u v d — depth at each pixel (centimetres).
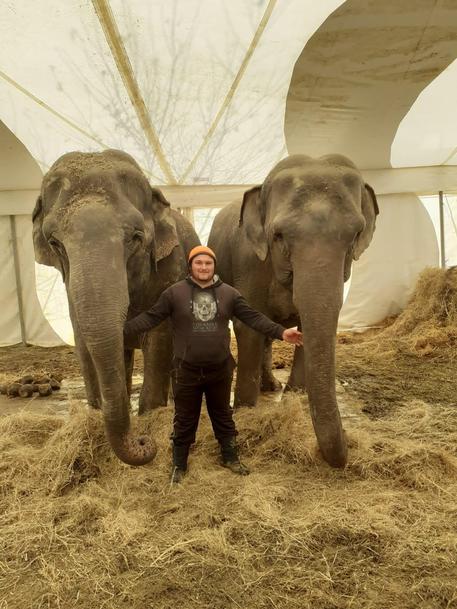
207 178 916
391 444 368
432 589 230
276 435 378
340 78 602
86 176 314
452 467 339
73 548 266
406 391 558
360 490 314
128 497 311
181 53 531
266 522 277
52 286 967
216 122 684
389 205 980
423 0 470
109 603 228
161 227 367
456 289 837
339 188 338
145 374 435
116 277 276
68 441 354
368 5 473
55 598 232
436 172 955
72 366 759
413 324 855
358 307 992
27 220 949
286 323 449
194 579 241
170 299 328
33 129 687
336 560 252
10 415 436
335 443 309
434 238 996
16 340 967
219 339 327
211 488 318
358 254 374
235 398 454
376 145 826
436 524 277
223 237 498
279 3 464
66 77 565
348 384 592
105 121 666
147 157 793
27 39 498
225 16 479
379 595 228
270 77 589
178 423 335
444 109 696
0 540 274
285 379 646
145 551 259
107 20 475
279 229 334
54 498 315
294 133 747
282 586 235
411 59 569
